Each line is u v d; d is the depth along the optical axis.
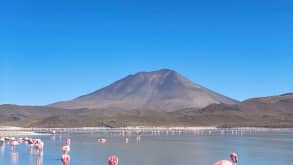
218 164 36.75
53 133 143.75
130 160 56.03
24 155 60.22
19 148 72.25
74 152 67.06
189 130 189.62
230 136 130.00
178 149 75.00
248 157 61.44
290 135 136.88
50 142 93.69
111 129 198.50
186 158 59.12
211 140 106.69
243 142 97.44
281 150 73.75
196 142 97.25
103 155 62.00
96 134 139.88
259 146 84.12
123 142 95.62
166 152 68.31
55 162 52.19
